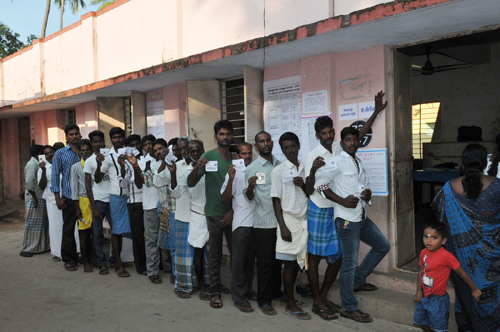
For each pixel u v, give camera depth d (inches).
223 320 151.6
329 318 150.4
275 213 149.5
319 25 153.6
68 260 224.4
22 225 374.3
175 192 167.8
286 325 146.6
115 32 288.5
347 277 146.6
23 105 366.3
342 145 148.3
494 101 343.9
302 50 178.9
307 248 151.8
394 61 174.2
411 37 161.2
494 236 116.4
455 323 140.2
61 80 348.5
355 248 144.5
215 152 164.4
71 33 331.3
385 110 172.1
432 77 377.7
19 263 241.0
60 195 230.7
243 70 219.1
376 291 163.3
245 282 163.2
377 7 137.7
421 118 389.4
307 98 191.5
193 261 178.5
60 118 389.7
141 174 195.0
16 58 418.0
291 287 155.2
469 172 117.9
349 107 181.2
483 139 351.3
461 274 117.9
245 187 152.5
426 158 346.9
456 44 218.4
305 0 176.9
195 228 170.4
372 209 175.8
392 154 173.6
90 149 220.8
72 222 222.7
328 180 141.4
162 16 249.3
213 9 218.4
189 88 238.7
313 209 148.1
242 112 235.8
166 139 270.4
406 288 161.3
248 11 200.8
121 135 213.5
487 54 333.7
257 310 161.0
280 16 187.0
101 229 215.5
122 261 227.8
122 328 145.5
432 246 122.1
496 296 118.4
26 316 157.5
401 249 179.9
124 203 210.7
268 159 158.4
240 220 156.4
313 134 190.5
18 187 480.4
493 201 116.6
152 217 196.5
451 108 368.5
